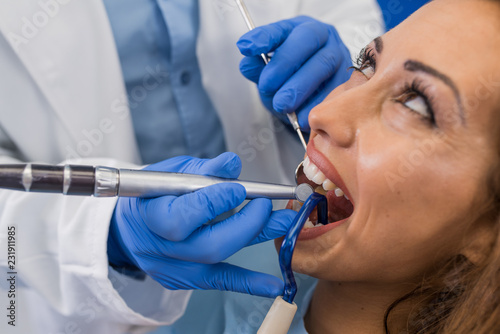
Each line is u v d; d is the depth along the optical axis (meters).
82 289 1.05
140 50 1.30
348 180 0.85
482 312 0.83
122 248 1.06
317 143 0.89
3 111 1.22
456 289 0.87
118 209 0.96
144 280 1.16
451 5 0.82
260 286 0.90
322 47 1.19
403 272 0.87
